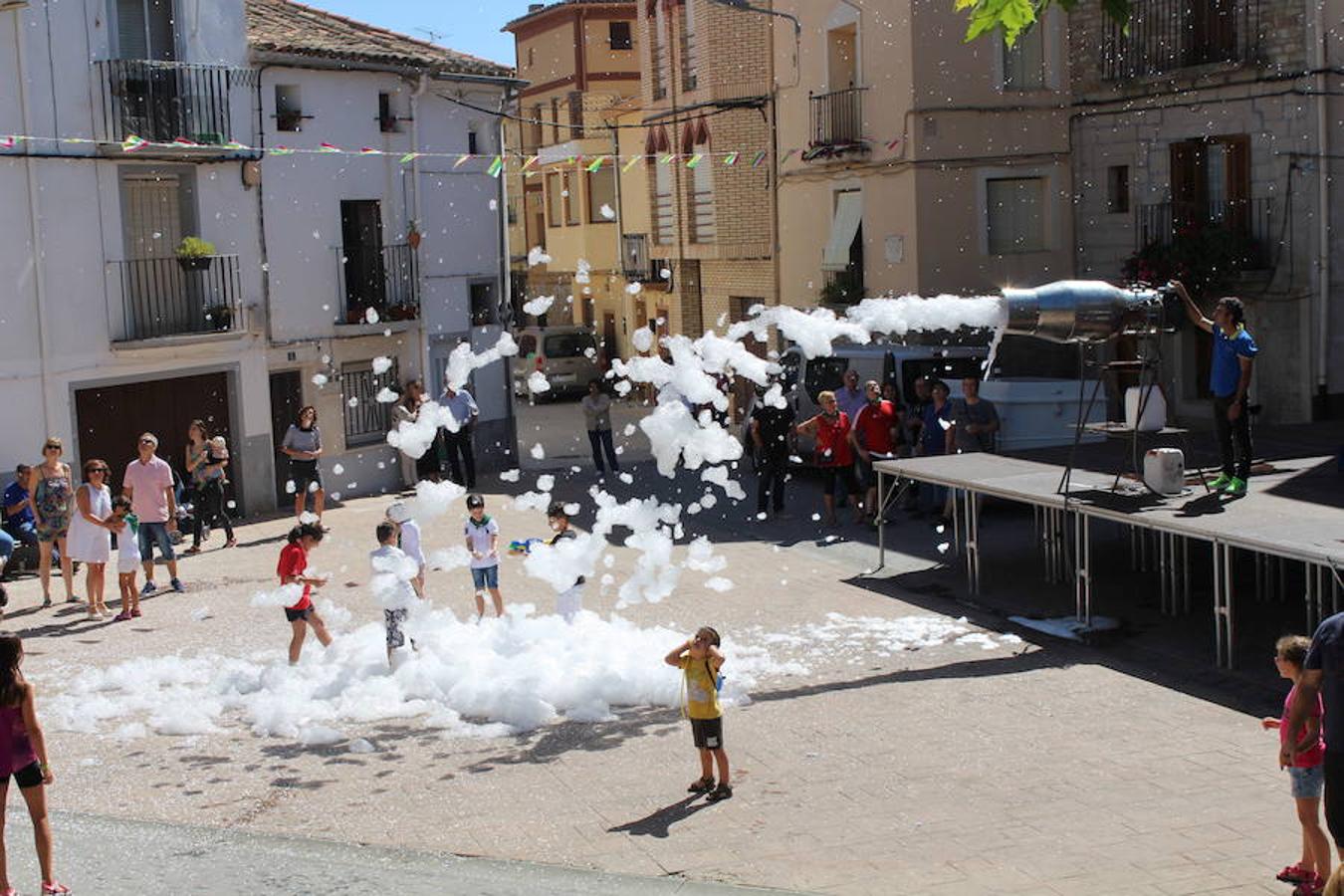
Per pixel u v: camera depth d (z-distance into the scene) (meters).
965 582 16.22
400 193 26.14
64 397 21.22
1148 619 14.22
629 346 43.75
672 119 36.06
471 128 27.78
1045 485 14.73
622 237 42.69
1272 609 14.36
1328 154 22.80
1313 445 17.36
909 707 11.64
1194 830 8.77
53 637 14.97
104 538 15.71
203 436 20.47
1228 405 13.60
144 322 22.25
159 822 9.61
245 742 11.38
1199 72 24.19
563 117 47.62
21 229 20.62
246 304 23.59
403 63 25.61
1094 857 8.39
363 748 11.05
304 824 9.48
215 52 22.98
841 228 28.64
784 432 20.64
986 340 26.22
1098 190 26.44
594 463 28.06
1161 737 10.67
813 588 16.33
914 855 8.53
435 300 27.00
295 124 24.31
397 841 9.11
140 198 22.34
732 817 9.30
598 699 11.98
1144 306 13.70
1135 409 14.08
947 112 26.19
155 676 13.22
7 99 20.41
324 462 25.11
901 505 20.72
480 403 28.09
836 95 28.28
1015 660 13.03
